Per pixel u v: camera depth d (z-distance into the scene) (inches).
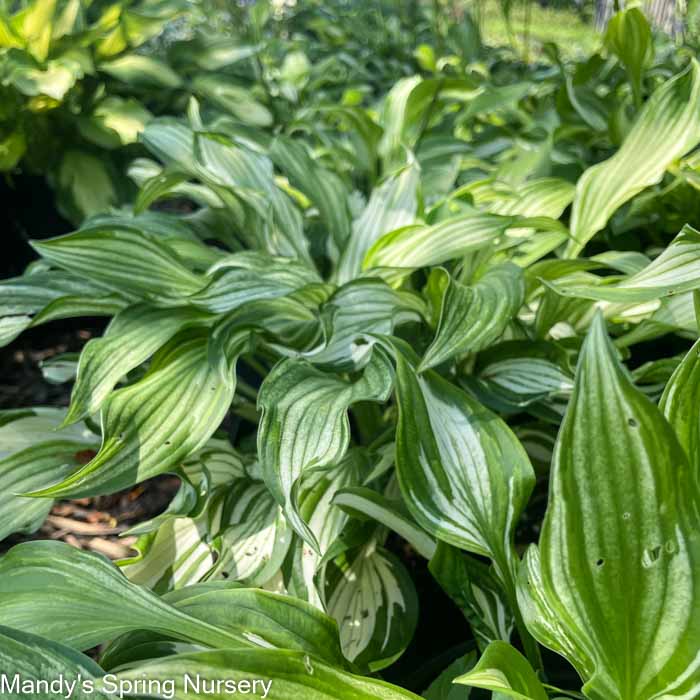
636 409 21.3
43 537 68.3
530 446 50.7
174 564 42.3
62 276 49.2
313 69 107.6
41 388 90.0
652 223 69.1
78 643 26.1
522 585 27.4
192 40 107.0
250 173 57.3
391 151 66.2
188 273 46.9
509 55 125.5
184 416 38.4
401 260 46.5
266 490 45.8
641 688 23.7
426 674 40.3
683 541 21.9
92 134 92.9
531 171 65.5
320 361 40.8
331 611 40.0
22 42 90.3
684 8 79.0
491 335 37.5
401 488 32.9
